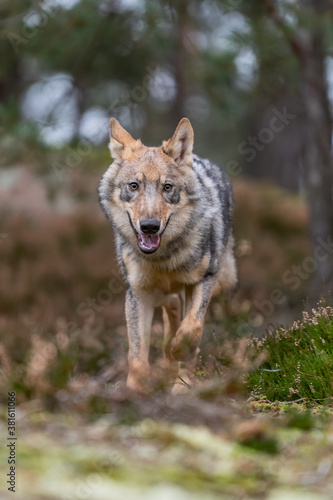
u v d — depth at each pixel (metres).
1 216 20.12
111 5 15.72
